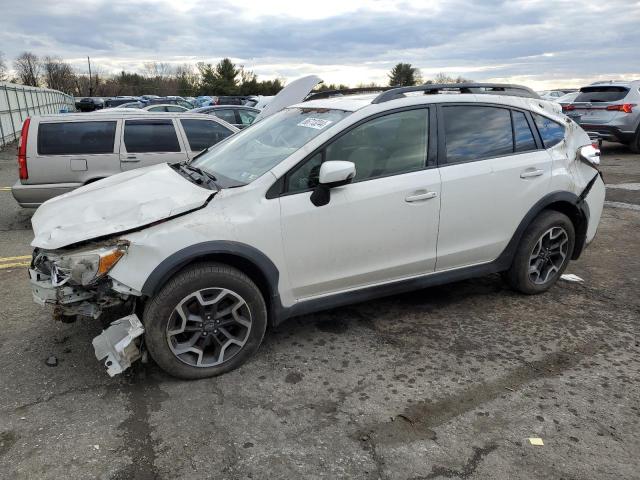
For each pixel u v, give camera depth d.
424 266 3.74
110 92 86.69
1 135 18.94
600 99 12.85
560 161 4.19
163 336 2.95
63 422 2.73
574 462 2.47
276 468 2.43
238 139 4.12
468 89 3.99
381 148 3.48
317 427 2.72
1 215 7.56
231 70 77.12
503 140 3.97
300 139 3.45
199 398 2.96
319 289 3.41
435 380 3.16
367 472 2.40
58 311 2.92
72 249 2.79
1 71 79.88
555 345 3.61
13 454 2.49
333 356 3.44
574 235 4.44
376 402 2.94
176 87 88.88
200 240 2.92
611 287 4.66
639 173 10.45
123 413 2.81
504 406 2.90
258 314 3.20
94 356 3.38
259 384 3.11
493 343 3.62
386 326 3.87
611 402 2.95
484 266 4.04
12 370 3.22
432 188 3.58
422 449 2.56
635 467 2.45
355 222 3.34
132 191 3.32
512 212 3.99
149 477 2.36
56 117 6.62
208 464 2.45
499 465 2.45
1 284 4.68
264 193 3.12
